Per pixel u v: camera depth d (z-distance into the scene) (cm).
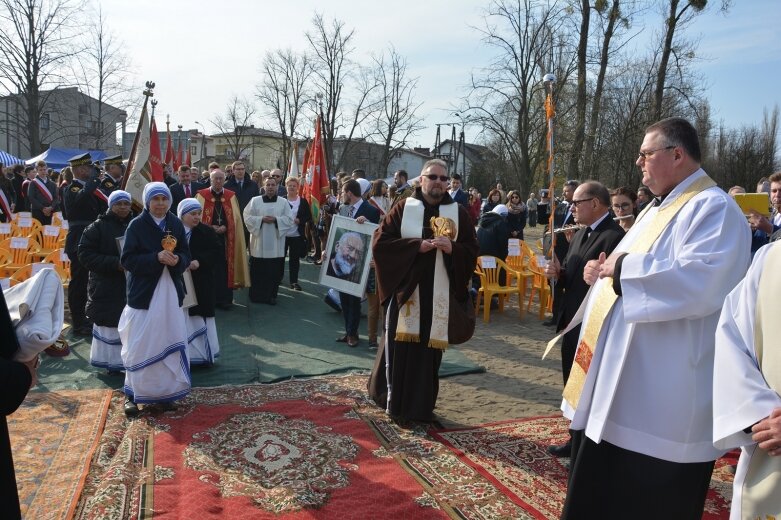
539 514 367
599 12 2048
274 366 665
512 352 764
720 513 374
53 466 410
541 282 954
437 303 493
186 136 7131
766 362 204
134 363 497
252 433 476
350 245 735
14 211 1454
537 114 2384
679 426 267
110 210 595
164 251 495
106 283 593
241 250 950
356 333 763
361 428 495
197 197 919
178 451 441
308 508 363
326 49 3769
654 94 2277
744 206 553
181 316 520
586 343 297
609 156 2442
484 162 4853
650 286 262
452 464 432
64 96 3962
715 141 4856
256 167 6531
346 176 1338
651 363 272
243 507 362
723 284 257
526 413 550
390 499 378
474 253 504
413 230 501
